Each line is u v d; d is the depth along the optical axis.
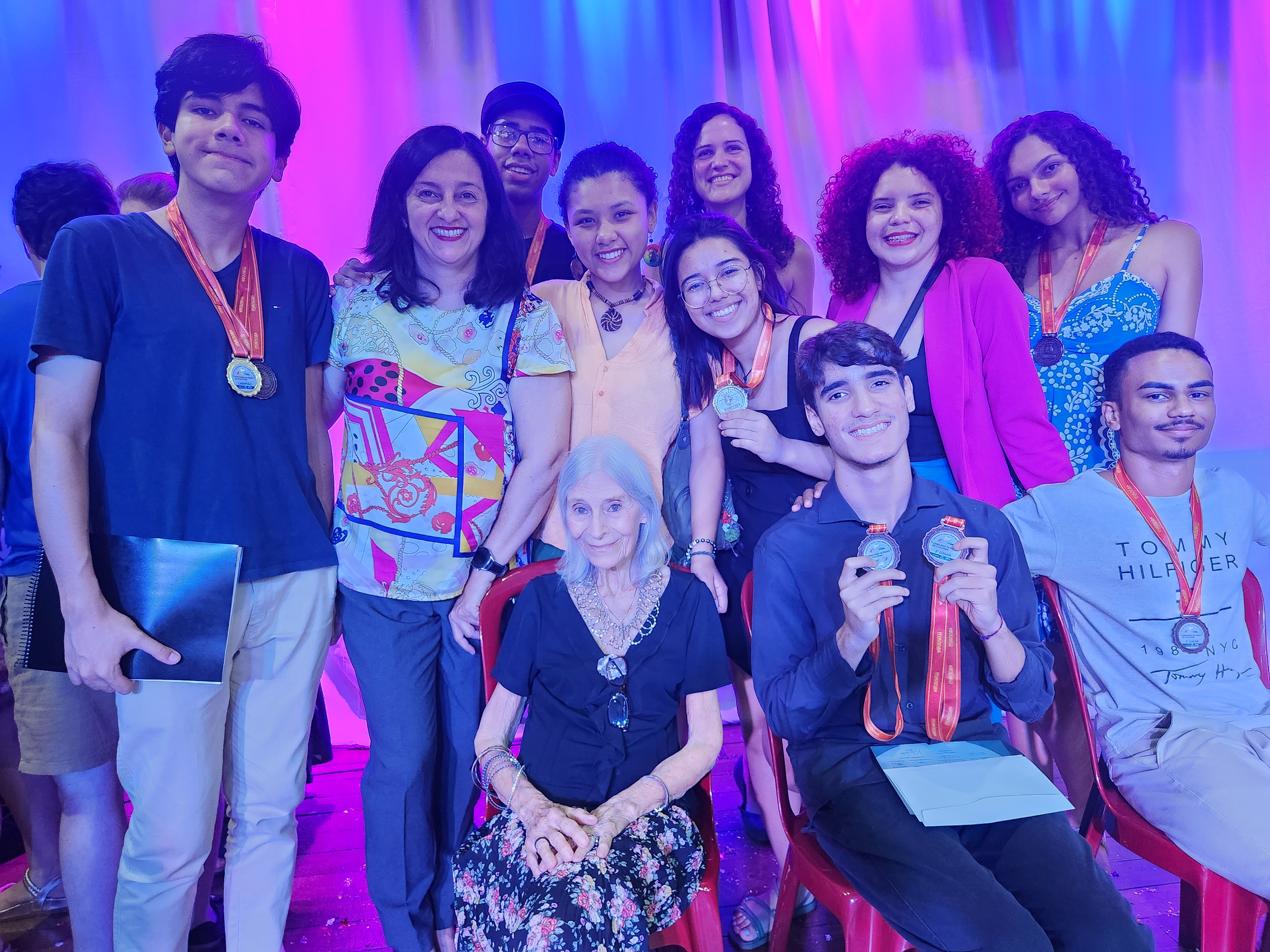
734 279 2.04
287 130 1.78
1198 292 2.44
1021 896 1.49
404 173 1.84
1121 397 1.98
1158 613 1.94
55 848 2.27
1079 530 1.99
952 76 3.53
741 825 2.64
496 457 1.94
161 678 1.62
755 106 3.47
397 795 1.93
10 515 1.92
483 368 1.92
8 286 3.10
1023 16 3.53
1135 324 2.40
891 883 1.49
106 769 1.92
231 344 1.72
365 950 2.09
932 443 2.21
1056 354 2.47
